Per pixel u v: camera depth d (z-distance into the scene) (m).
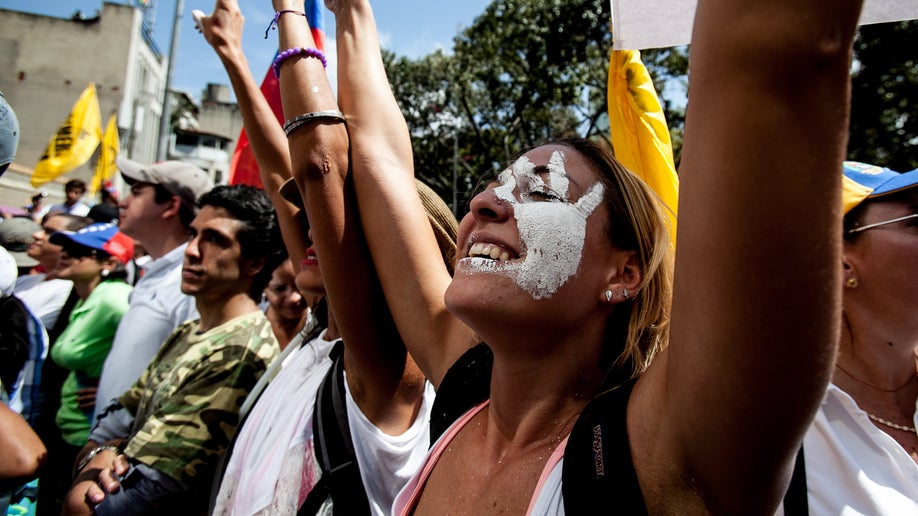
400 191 1.62
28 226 4.74
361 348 1.60
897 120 12.55
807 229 0.62
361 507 1.52
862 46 12.12
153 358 2.60
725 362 0.68
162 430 1.91
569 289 1.05
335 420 1.59
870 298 1.41
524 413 1.08
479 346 1.34
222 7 2.23
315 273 1.96
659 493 0.81
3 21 24.58
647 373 0.92
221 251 2.29
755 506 0.75
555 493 0.91
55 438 3.12
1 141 1.45
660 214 1.18
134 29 25.41
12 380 2.24
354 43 1.85
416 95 19.42
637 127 1.85
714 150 0.66
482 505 1.02
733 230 0.65
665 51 14.67
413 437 1.67
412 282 1.53
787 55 0.61
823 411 1.32
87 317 3.15
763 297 0.64
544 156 1.18
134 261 5.09
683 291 0.74
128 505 1.83
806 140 0.62
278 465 1.62
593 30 15.67
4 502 1.84
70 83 24.80
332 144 1.63
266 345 2.21
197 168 3.62
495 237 1.11
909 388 1.48
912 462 1.27
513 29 16.06
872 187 1.44
